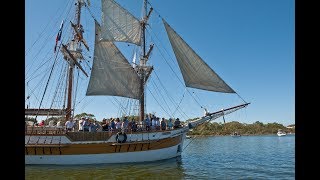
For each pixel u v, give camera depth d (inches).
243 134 6825.8
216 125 4020.7
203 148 2063.2
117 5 1551.4
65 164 1110.4
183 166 1061.1
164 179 793.6
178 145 1321.4
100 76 1489.9
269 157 1374.3
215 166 1051.3
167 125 1336.1
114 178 821.9
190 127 1359.5
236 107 1354.6
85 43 1621.6
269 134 6845.5
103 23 1512.1
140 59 1573.6
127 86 1523.1
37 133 1130.7
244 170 945.5
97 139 1154.7
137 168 1030.4
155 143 1213.1
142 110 1528.1
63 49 1491.1
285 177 808.9
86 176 863.1
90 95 1465.3
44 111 1362.0
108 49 1531.7
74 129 1245.7
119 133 1153.4
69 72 1487.5
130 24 1584.6
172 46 1412.4
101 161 1133.1
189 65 1381.6
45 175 887.7
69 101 1454.2
